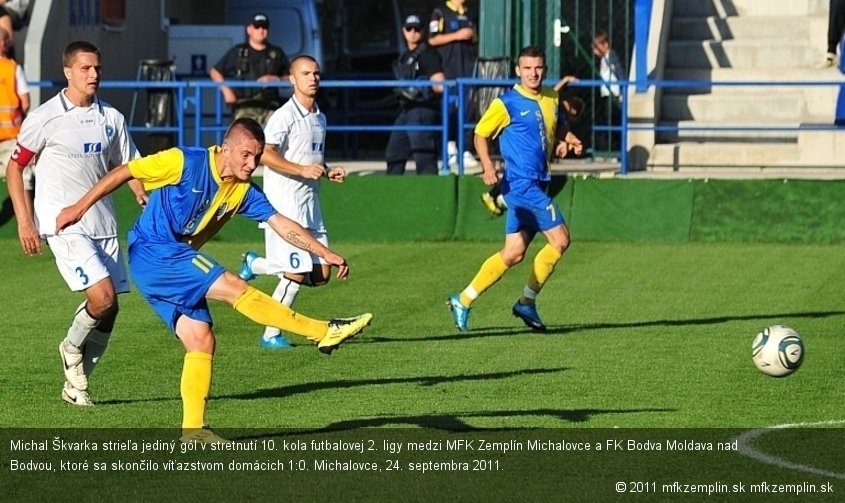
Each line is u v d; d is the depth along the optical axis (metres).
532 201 36.84
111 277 28.98
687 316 39.62
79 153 28.94
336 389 30.14
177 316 25.14
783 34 67.50
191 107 68.62
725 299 42.47
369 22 84.62
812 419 27.28
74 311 40.53
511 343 35.66
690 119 64.94
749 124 64.38
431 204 56.25
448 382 30.84
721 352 34.25
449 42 61.69
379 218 56.41
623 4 69.06
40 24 62.59
